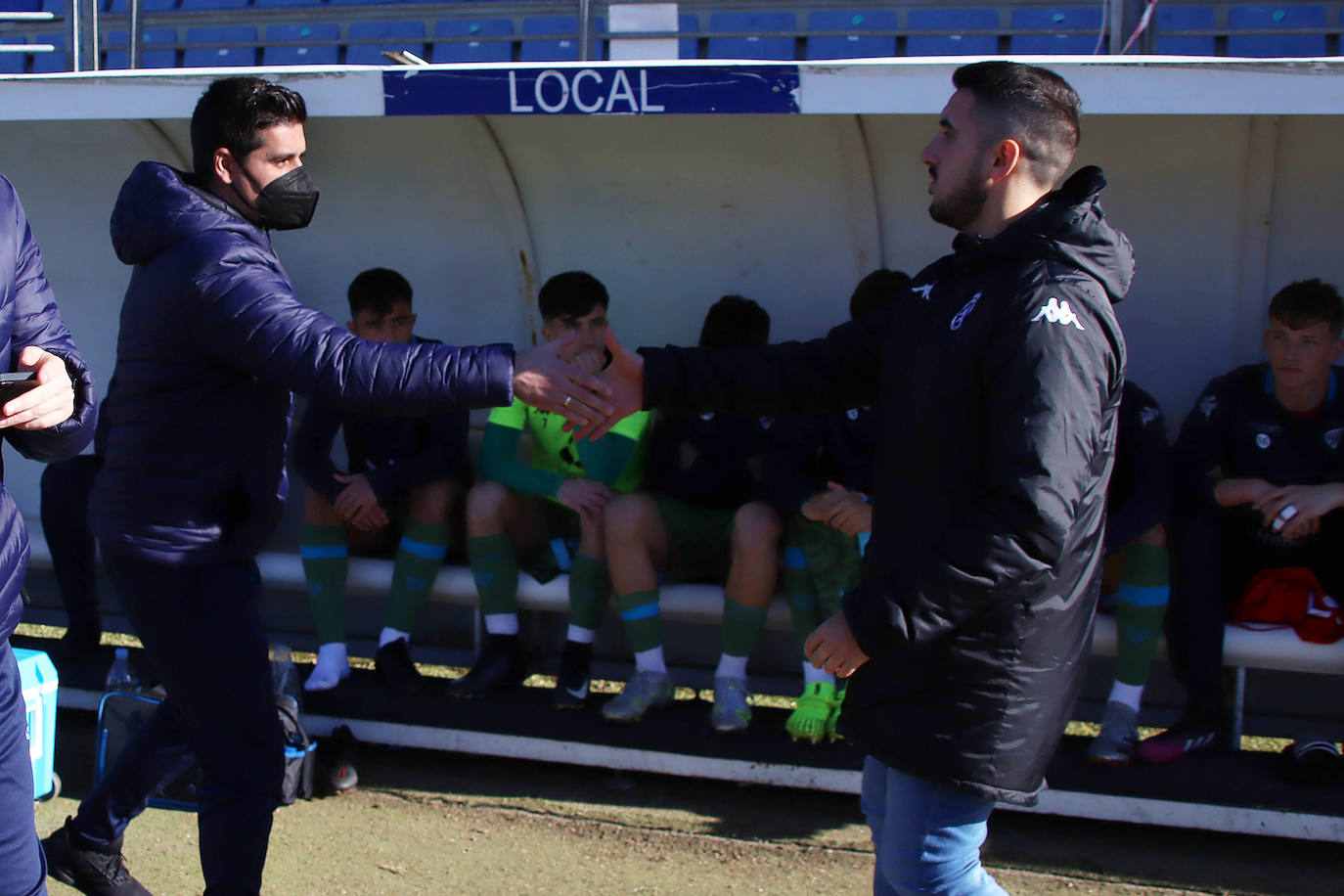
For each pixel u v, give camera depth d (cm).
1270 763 276
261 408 211
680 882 258
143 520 207
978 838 169
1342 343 290
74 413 181
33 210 365
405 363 189
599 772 316
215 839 212
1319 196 305
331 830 279
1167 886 260
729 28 836
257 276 198
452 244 361
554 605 321
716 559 318
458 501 328
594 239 352
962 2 807
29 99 293
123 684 323
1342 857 275
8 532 166
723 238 345
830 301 346
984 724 160
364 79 280
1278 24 765
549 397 194
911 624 151
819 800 301
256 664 215
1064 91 171
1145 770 275
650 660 304
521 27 858
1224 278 319
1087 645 167
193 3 902
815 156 324
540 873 262
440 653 373
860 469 306
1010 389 153
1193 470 290
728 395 201
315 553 323
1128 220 318
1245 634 285
